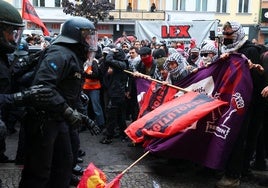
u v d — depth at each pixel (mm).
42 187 3346
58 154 3490
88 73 7051
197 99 4535
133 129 4742
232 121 4461
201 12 31812
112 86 6551
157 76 6051
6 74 2973
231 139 4469
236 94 4477
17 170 5059
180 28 15906
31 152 3328
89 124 3484
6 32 2928
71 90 3400
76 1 21969
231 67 4621
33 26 18062
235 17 32906
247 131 4762
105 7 21438
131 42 13703
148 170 5285
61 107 3109
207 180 4977
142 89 5992
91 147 6422
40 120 3270
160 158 5855
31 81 3449
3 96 2871
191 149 4684
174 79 5469
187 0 31719
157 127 4457
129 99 7355
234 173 4574
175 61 5398
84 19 3496
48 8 29312
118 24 30047
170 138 4719
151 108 5527
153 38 14922
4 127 2736
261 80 4703
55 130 3340
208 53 5930
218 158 4465
